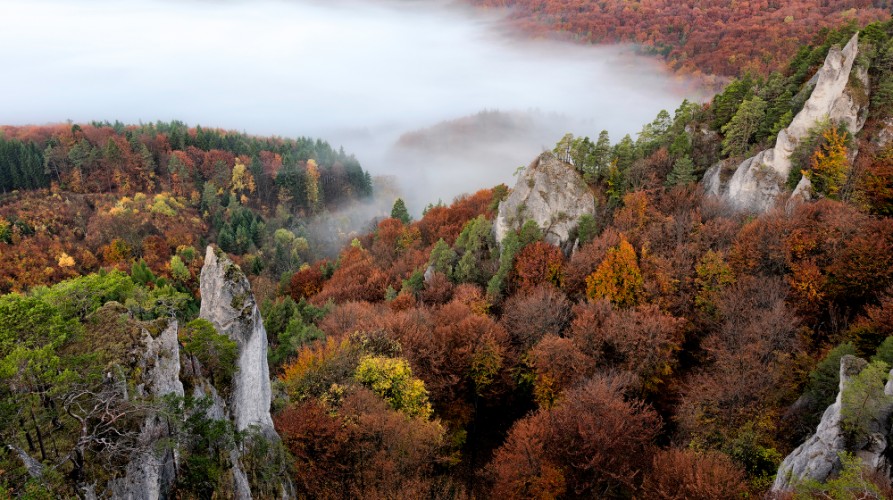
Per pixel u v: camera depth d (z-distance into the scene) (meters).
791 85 85.94
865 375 31.97
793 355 49.47
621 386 50.03
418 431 42.19
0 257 145.75
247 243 189.62
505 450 47.53
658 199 81.12
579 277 71.31
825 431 33.25
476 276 85.94
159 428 24.69
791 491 31.55
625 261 64.44
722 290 59.88
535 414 52.06
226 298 33.47
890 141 72.00
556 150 95.00
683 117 92.94
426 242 125.12
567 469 42.44
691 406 46.56
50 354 22.53
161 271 151.12
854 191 67.50
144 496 23.20
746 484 37.53
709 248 65.38
